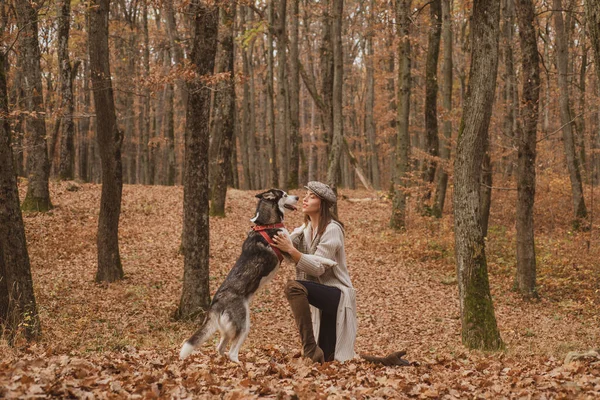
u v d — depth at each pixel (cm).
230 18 1750
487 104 852
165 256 1583
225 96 2053
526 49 1330
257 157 4281
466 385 486
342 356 533
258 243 545
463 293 870
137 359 553
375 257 1698
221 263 1548
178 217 2027
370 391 438
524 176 1362
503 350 841
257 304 1217
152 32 2888
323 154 4628
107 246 1327
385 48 2914
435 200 2091
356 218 2250
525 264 1375
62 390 382
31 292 789
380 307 1245
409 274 1539
